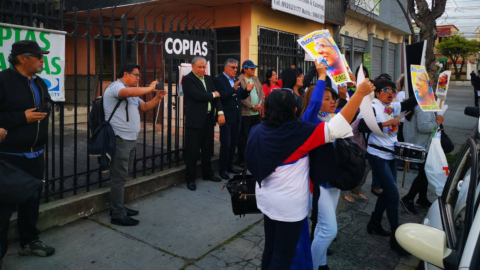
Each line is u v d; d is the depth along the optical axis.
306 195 2.58
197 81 5.32
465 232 2.03
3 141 3.09
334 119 2.41
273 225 2.72
